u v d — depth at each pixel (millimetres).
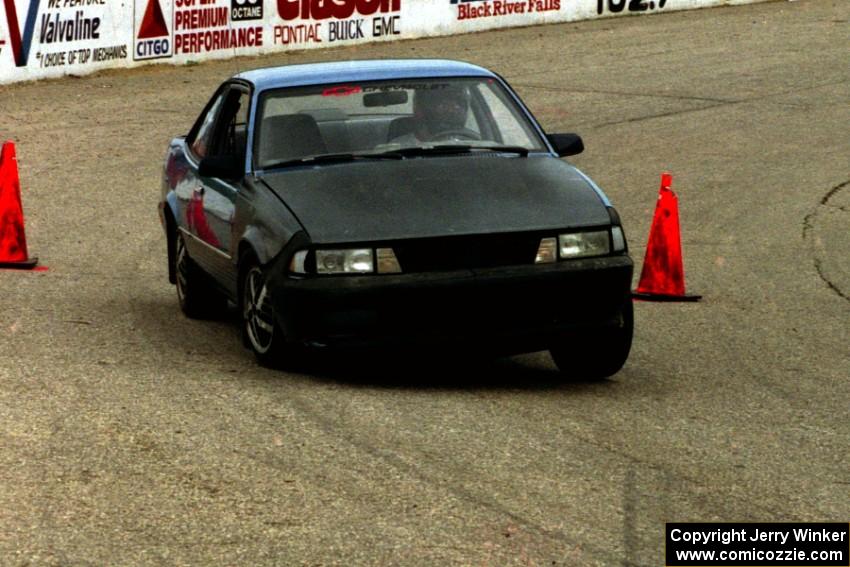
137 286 17656
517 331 11914
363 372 12984
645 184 24922
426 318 11750
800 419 11484
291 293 11812
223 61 41000
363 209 12156
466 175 12781
